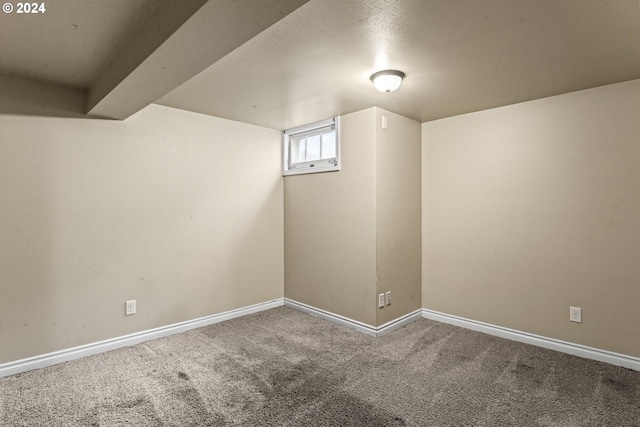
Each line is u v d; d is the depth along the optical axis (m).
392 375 2.36
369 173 3.14
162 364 2.52
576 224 2.66
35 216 2.43
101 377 2.32
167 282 3.10
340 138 3.39
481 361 2.57
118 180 2.80
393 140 3.27
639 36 1.79
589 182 2.60
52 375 2.34
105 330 2.75
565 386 2.20
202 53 1.60
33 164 2.42
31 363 2.42
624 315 2.46
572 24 1.67
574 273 2.68
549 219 2.79
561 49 1.94
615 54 2.01
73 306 2.60
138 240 2.92
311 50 1.95
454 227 3.39
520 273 2.96
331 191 3.49
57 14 1.60
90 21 1.68
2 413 1.92
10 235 2.33
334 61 2.11
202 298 3.34
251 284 3.76
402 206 3.38
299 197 3.86
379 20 1.64
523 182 2.93
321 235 3.61
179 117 3.15
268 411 1.95
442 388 2.19
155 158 3.01
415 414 1.92
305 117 3.45
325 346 2.87
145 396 2.09
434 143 3.54
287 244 4.03
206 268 3.37
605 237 2.54
